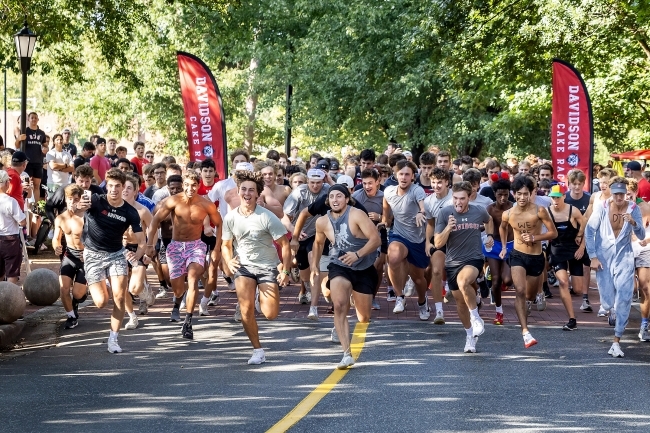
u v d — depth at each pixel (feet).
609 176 54.95
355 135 153.89
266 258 40.32
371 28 137.49
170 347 44.42
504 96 117.29
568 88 73.10
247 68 180.45
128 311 49.60
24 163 66.03
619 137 141.59
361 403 32.83
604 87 104.12
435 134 137.49
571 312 51.16
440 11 96.12
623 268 44.52
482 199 53.11
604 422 30.78
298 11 154.81
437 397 34.01
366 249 39.06
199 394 34.22
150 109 165.07
